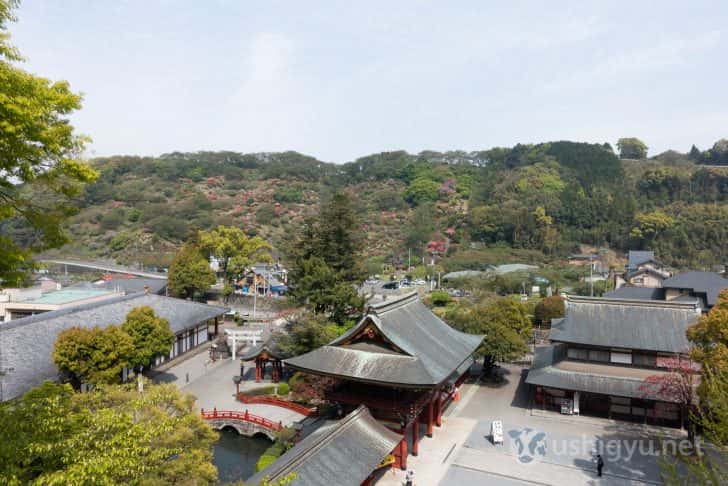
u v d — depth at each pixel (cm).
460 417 4203
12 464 1343
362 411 2930
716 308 3331
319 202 18612
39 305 6069
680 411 3906
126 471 1517
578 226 15138
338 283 5466
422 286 11012
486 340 5072
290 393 4788
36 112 1322
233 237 9669
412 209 18000
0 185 1423
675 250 13225
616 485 3039
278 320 7150
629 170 19200
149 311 4541
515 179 17712
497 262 13012
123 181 18812
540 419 4138
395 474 3169
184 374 5466
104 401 2506
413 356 3250
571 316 4403
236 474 3469
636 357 4075
